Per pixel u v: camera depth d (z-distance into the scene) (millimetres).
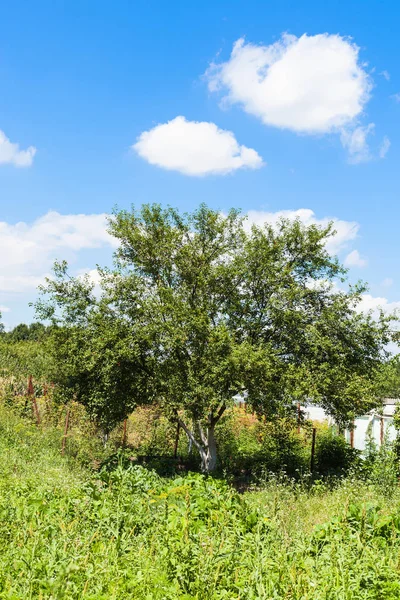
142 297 17516
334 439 19516
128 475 8219
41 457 16062
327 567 5809
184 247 18047
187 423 20000
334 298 18094
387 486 12781
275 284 17516
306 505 11008
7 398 22922
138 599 4727
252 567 5660
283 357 17484
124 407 17984
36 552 5422
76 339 17609
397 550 6664
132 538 6398
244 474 18500
